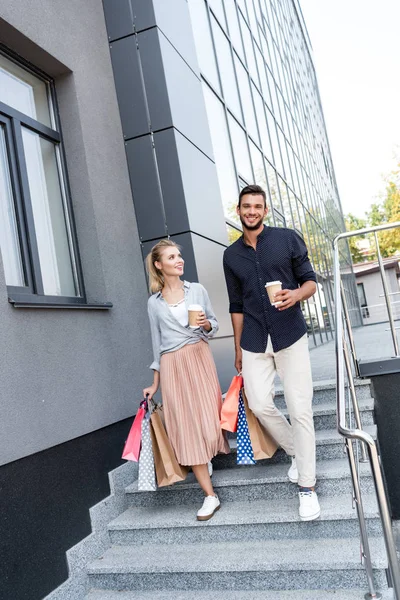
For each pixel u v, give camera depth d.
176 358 3.07
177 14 5.19
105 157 4.10
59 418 2.92
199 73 5.52
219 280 4.80
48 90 3.83
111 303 3.66
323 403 3.88
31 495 2.60
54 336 3.04
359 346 6.84
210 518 2.97
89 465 3.15
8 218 3.16
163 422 3.25
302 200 12.45
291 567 2.55
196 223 4.45
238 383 3.08
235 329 3.18
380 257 3.71
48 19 3.67
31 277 3.21
